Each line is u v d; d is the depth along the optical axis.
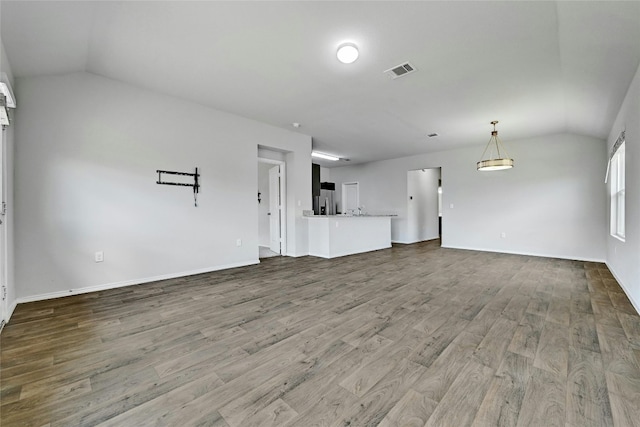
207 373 1.67
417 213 8.61
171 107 3.92
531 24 2.30
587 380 1.57
